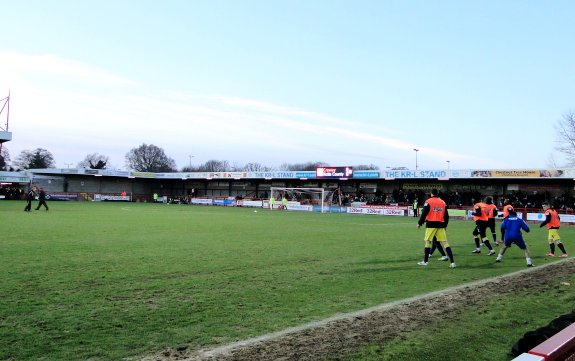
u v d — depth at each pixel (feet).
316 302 23.97
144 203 213.05
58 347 16.39
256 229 73.26
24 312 21.02
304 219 109.09
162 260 37.78
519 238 39.68
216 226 77.51
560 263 41.16
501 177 148.36
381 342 17.58
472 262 41.09
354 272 33.73
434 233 38.22
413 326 19.80
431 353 16.52
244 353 16.07
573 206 145.69
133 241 51.37
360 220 113.09
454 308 23.15
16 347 16.31
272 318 20.74
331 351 16.43
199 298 24.54
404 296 25.70
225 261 37.91
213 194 241.14
